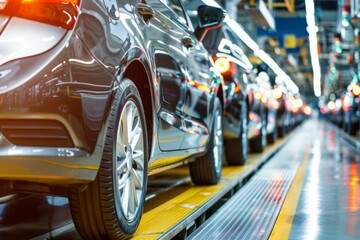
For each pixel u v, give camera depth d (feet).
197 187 24.06
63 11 10.82
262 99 45.80
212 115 22.91
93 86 11.28
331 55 106.42
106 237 12.75
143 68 13.89
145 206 19.22
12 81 10.14
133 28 13.42
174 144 17.37
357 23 52.16
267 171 35.91
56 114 10.48
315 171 36.52
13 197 17.97
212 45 30.96
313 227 18.13
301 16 69.41
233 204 22.33
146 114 14.85
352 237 16.72
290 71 138.21
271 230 17.46
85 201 12.17
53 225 16.69
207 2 33.35
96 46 11.45
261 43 77.15
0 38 10.36
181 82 17.69
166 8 17.78
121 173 13.10
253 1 49.98
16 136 10.27
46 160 10.43
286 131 90.74
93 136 11.29
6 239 14.30
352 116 86.53
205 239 15.96
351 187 28.25
